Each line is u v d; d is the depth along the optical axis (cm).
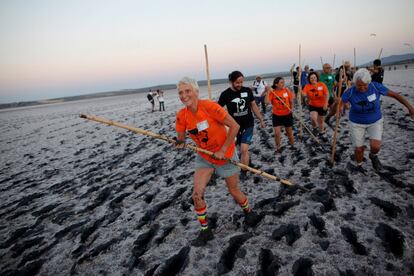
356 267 232
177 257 280
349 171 421
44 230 386
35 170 720
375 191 351
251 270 246
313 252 256
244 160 447
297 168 470
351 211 313
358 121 390
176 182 493
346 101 398
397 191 343
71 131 1398
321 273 230
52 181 607
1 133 1695
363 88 365
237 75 410
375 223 287
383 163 434
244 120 432
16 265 313
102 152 832
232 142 271
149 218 373
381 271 225
